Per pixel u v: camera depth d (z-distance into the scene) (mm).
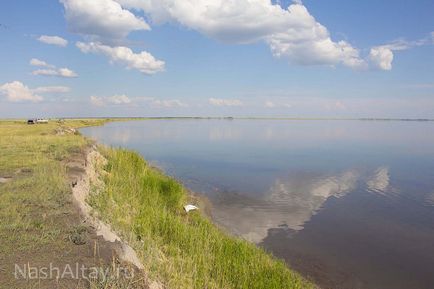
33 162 14617
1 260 6477
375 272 12617
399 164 38375
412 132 117688
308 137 85375
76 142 22047
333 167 35781
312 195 23750
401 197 23438
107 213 10828
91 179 14430
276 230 16594
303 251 14234
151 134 88312
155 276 7574
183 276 8766
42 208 9156
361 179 29641
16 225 7820
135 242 9086
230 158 42094
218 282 9445
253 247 12773
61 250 7016
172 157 42188
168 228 12047
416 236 16156
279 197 23016
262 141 70125
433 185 27359
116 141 62969
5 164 14180
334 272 12500
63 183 11086
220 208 20000
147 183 18281
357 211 20031
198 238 11773
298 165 37000
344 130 131875
